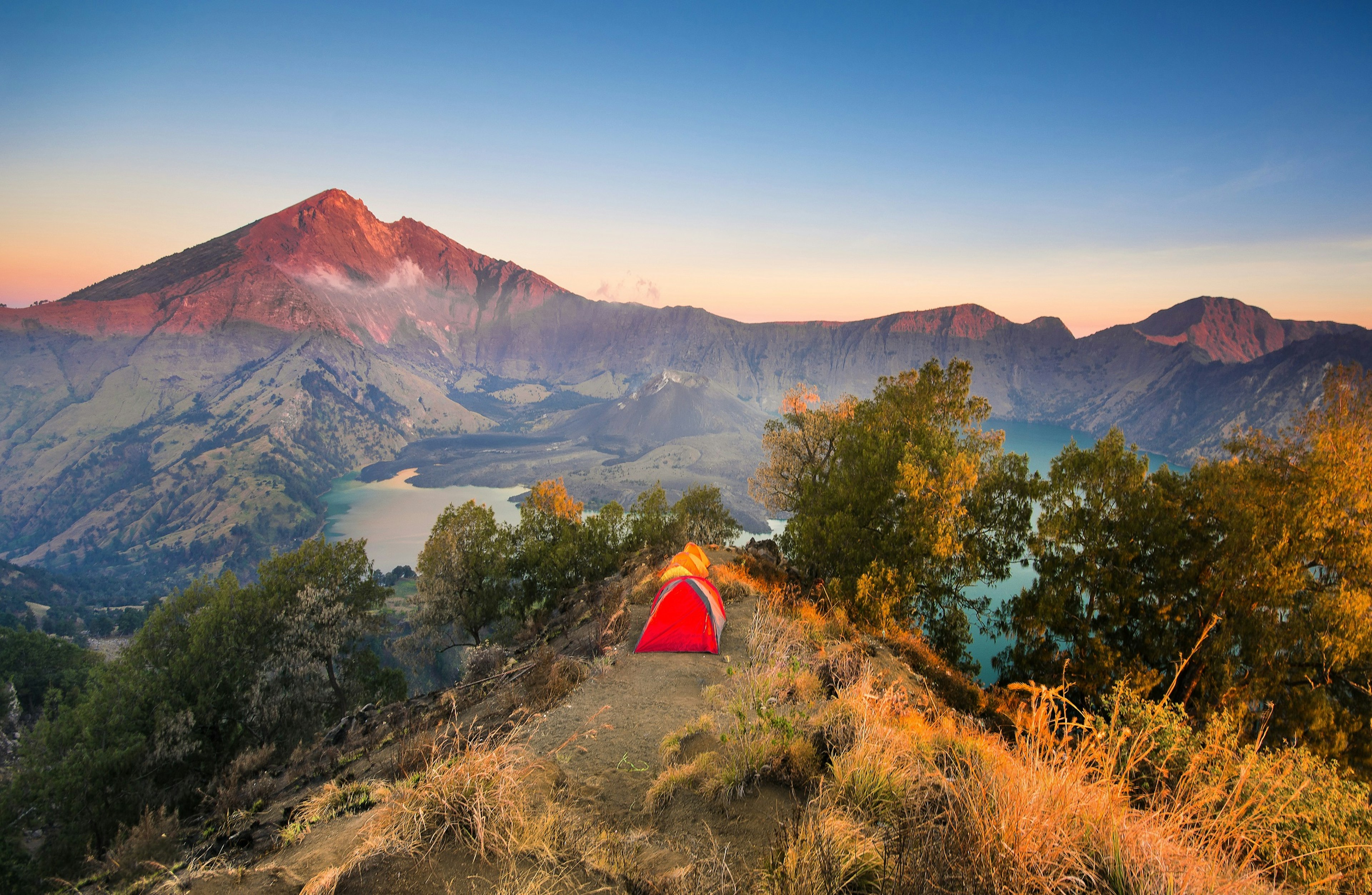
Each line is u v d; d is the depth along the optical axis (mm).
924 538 18031
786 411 32344
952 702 10602
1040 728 3955
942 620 20922
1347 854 3982
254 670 26266
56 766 19766
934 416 24156
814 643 10422
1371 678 16688
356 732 13102
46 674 45656
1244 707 16516
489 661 14477
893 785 4043
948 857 3090
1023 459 22156
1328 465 16812
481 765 4234
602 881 3457
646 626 11391
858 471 21234
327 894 3316
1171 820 3598
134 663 23953
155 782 22172
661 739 6266
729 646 11297
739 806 4312
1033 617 20578
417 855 3656
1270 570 17062
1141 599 20219
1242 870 3521
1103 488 20500
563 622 18609
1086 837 3305
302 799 7355
